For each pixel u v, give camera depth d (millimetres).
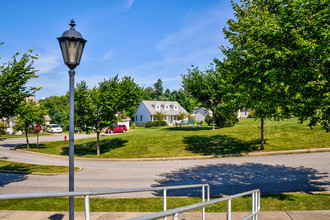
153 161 19500
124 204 8773
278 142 21859
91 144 30078
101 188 12227
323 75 7961
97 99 22953
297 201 8539
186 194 10742
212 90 29500
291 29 8664
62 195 2779
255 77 8961
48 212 7508
